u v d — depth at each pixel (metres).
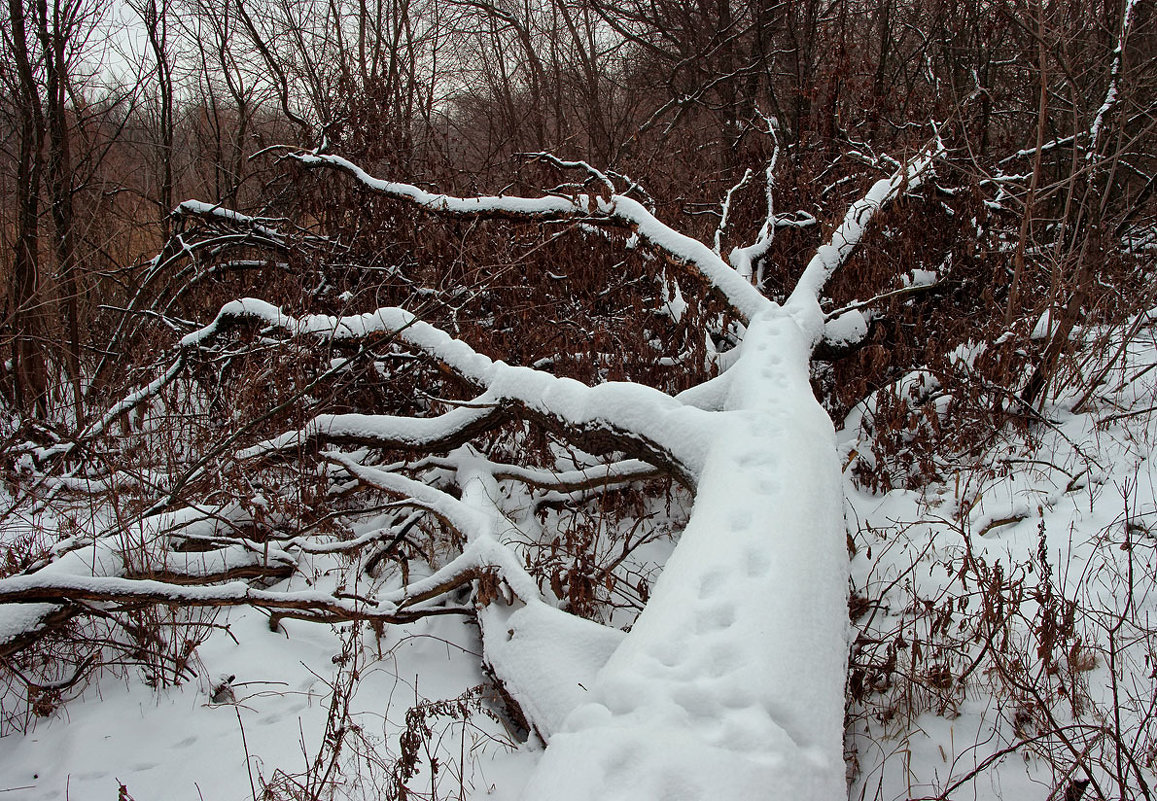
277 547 4.43
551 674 3.03
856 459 5.07
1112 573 3.57
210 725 3.27
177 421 6.12
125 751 3.13
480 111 15.59
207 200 11.81
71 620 3.89
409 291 6.85
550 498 5.14
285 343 5.52
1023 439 5.17
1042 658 3.03
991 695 3.05
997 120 9.94
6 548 4.37
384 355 5.85
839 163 7.28
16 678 3.60
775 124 8.98
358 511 4.68
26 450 5.86
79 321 8.24
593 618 3.87
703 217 8.17
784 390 4.01
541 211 6.25
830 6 11.35
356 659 3.65
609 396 4.15
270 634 3.95
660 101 14.76
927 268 6.59
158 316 7.33
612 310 6.61
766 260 6.70
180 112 12.97
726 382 4.45
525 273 6.59
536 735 3.03
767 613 2.33
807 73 10.93
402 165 7.77
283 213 9.30
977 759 2.75
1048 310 5.71
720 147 11.37
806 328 5.02
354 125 7.81
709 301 5.39
